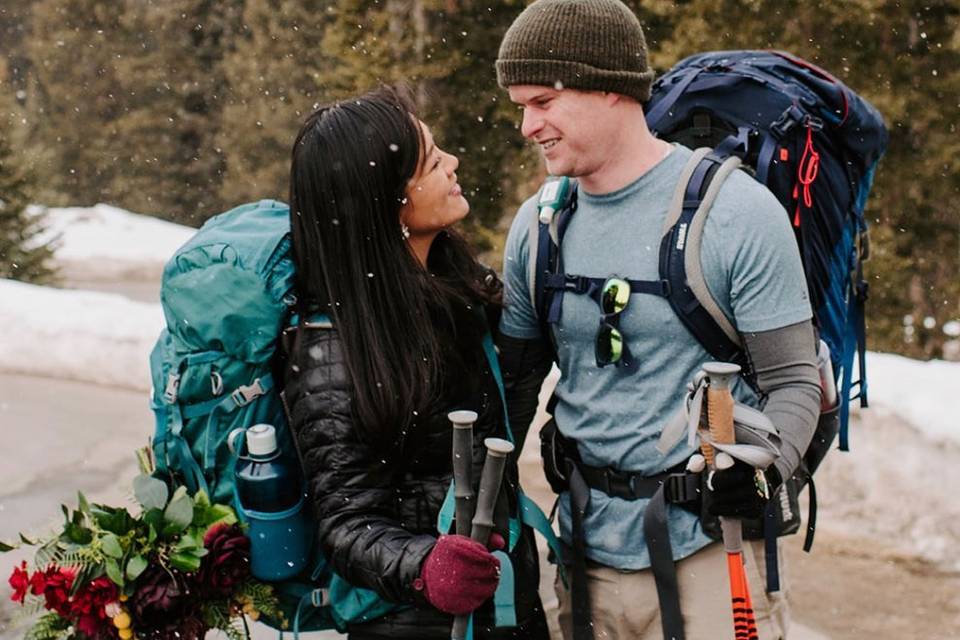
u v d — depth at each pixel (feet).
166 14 101.86
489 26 43.42
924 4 30.81
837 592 13.33
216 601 6.87
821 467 14.66
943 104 30.89
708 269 6.70
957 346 33.12
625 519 7.19
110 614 6.58
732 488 6.27
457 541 6.00
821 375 7.23
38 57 106.52
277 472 6.68
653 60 31.91
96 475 17.10
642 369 6.98
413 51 42.52
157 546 6.71
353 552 6.35
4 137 42.14
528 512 7.30
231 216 7.19
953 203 31.96
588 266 7.11
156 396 7.07
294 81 88.79
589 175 7.02
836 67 31.04
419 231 7.06
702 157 6.93
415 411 6.53
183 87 100.99
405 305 6.64
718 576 7.04
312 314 6.68
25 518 15.47
